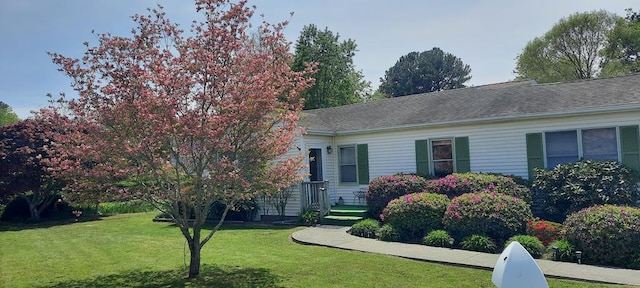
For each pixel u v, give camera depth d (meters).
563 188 12.16
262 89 7.54
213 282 8.09
